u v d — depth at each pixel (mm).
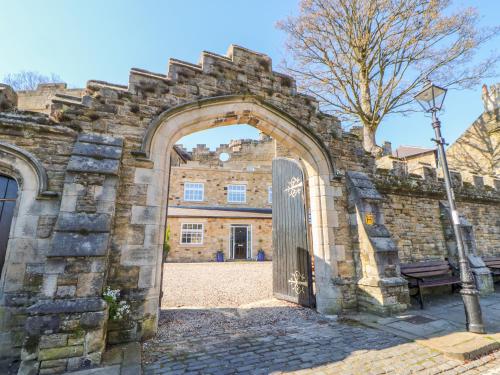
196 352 3615
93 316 3266
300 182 6500
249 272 11375
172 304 6395
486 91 14219
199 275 10555
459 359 3354
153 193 4512
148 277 4180
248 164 27359
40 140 4145
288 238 6699
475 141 14461
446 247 7582
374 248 5371
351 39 11133
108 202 3855
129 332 3871
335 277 5527
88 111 4477
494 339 3887
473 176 9406
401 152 19391
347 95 11797
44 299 3193
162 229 4566
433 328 4418
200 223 16828
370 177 6711
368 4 10344
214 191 19984
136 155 4504
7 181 4090
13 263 3643
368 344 3834
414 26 10164
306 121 6184
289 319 5121
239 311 5730
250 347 3783
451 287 7188
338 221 5891
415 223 7242
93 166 3922
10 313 3498
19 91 16031
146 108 4801
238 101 5445
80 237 3518
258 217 17594
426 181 7820
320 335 4238
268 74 5988
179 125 4973
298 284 6207
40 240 3801
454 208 4738
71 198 3699
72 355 3098
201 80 5293
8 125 3994
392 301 5199
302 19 11539
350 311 5473
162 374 3021
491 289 7062
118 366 3137
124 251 4117
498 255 9133
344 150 6516
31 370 2947
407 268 6371
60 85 16438
